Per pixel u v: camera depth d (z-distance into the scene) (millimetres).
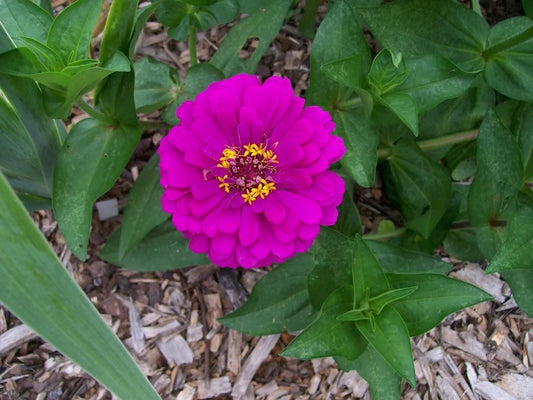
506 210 284
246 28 323
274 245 231
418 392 322
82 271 334
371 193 366
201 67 302
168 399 315
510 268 244
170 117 300
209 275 339
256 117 235
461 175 359
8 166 262
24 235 158
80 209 263
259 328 289
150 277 336
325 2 401
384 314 240
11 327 317
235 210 233
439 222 327
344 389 319
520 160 276
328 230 264
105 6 346
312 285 270
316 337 242
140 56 384
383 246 280
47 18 247
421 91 268
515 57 309
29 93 242
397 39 306
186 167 233
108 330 185
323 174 236
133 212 298
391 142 319
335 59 280
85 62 229
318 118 242
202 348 325
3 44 229
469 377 323
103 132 274
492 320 334
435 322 247
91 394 312
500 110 336
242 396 316
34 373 313
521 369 324
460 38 309
